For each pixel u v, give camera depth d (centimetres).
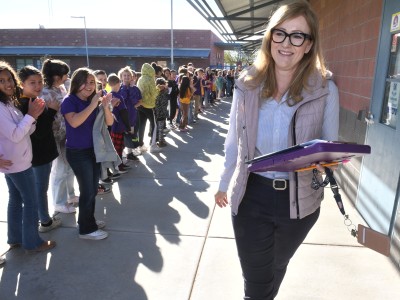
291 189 178
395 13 329
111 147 354
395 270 301
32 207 316
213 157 677
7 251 329
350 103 478
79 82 329
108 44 3534
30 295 271
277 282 212
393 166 315
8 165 286
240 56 3812
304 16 167
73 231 369
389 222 319
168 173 570
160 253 329
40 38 3588
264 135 181
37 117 310
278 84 179
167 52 3447
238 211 191
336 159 157
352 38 482
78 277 292
